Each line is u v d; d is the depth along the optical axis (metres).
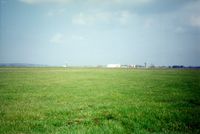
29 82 49.50
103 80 57.19
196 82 48.88
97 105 20.84
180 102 22.16
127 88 37.25
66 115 17.11
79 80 57.19
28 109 19.64
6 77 66.44
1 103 22.80
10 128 13.73
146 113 16.94
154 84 44.34
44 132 13.00
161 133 12.67
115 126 13.82
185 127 13.68
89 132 12.76
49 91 33.31
